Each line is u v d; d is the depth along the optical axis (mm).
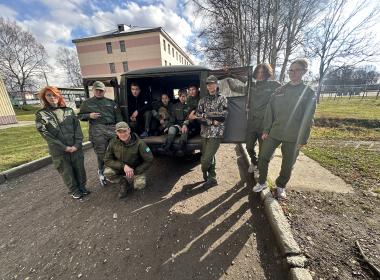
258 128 3262
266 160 2787
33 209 2961
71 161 3088
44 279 1812
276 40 8992
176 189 3363
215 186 3410
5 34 34281
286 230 2098
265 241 2150
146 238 2266
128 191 3332
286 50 9688
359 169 3590
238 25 9258
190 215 2637
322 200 2666
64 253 2104
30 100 31938
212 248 2084
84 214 2773
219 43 10891
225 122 3297
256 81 3176
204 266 1882
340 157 4242
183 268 1870
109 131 3350
